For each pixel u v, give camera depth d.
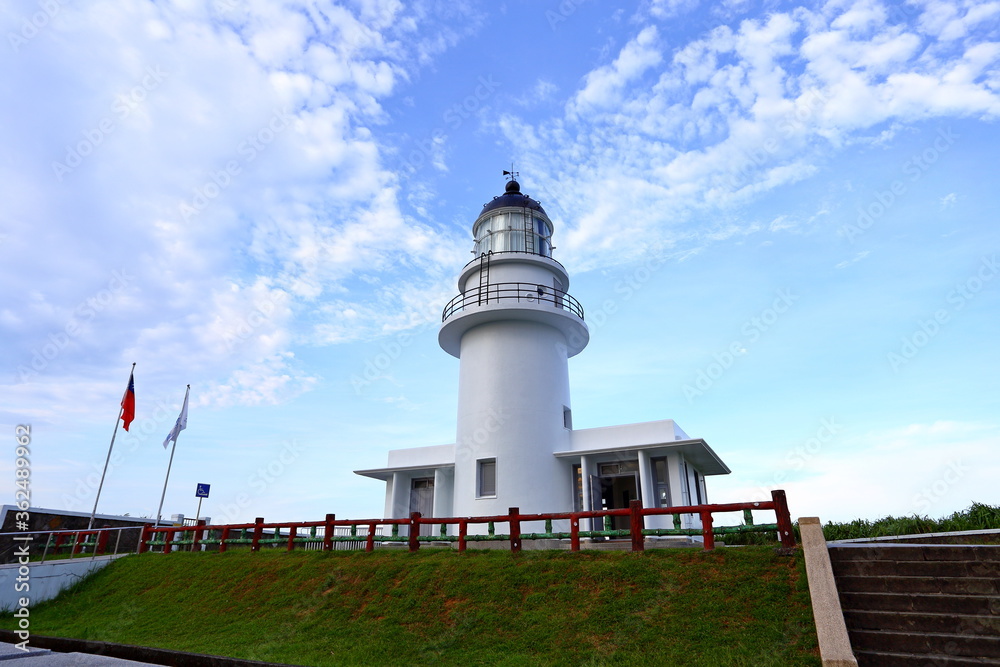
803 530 9.50
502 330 20.97
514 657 8.75
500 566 11.80
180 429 23.62
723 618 8.88
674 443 17.75
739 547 10.87
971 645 7.19
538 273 22.17
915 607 8.02
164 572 16.22
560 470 19.59
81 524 23.78
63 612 14.78
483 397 20.33
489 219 24.08
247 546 20.98
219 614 12.66
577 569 11.09
